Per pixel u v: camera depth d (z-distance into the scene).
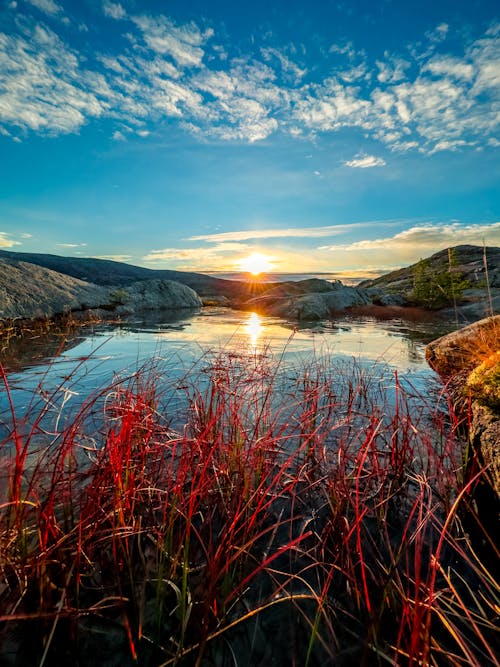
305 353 5.80
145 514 1.92
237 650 1.29
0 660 1.22
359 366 4.96
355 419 3.16
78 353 5.54
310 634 1.35
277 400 3.62
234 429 2.55
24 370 4.49
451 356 4.41
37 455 2.44
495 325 4.32
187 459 2.04
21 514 1.55
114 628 1.35
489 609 1.44
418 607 1.22
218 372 4.02
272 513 2.01
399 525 1.93
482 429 2.16
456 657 1.25
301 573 1.62
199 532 1.83
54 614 1.22
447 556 1.70
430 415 3.22
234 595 1.49
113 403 2.93
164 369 4.62
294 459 2.56
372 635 1.31
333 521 1.79
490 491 1.89
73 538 1.64
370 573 1.57
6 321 7.84
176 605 1.44
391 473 2.31
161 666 1.23
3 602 1.37
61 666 1.22
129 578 1.54
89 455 2.47
